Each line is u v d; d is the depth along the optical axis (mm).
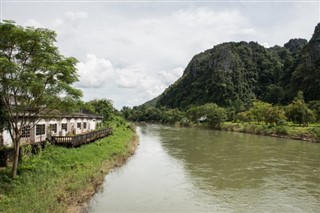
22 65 17312
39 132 28859
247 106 146000
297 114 77500
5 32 15992
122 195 21359
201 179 26516
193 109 127938
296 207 19250
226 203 20016
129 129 70812
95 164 26625
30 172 19422
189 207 19141
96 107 72938
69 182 19781
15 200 15367
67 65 18203
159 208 18891
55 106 19000
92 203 19359
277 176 27781
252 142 56781
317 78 136875
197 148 47406
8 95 17312
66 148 28062
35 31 16625
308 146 50469
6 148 20844
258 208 19062
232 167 31891
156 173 28641
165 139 62719
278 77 199500
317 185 24594
